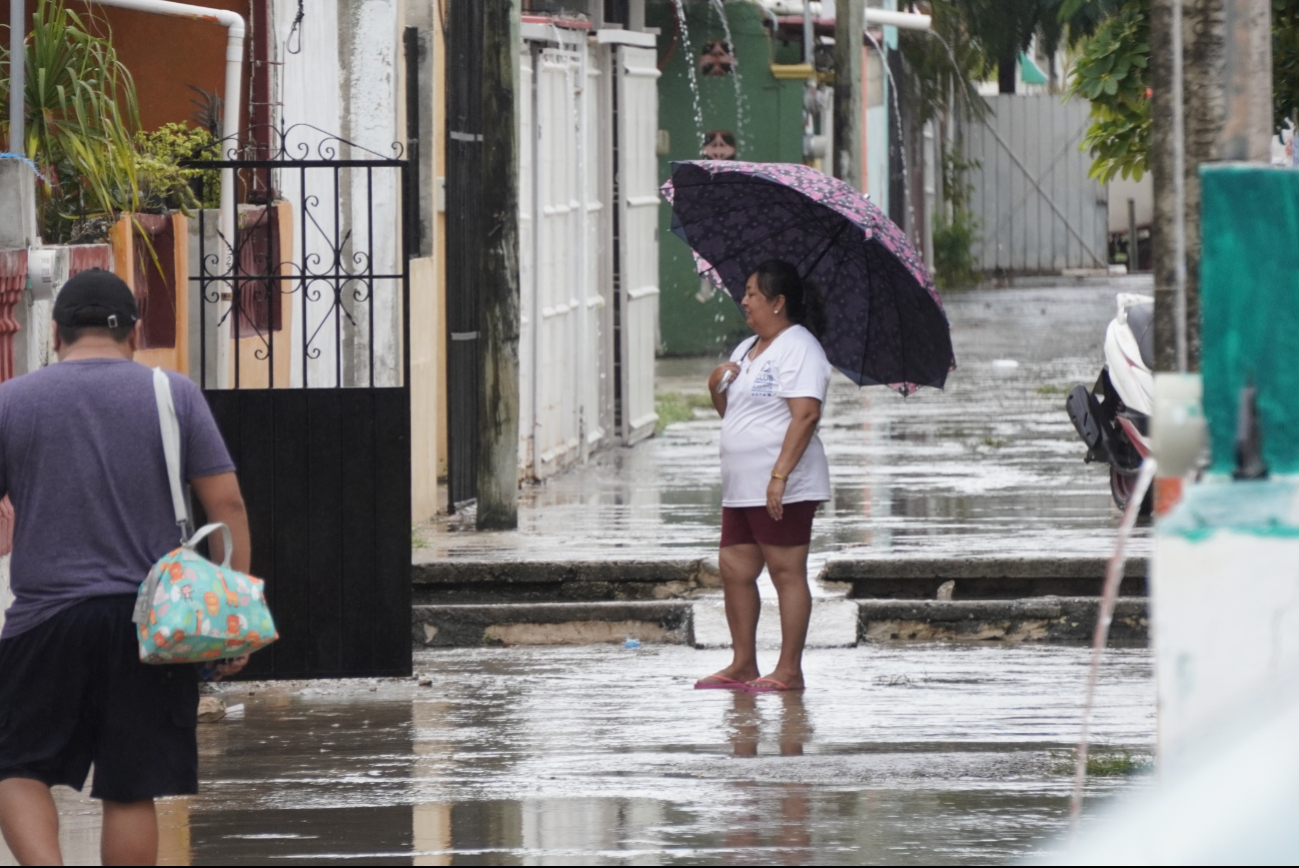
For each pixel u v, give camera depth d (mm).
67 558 15984
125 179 27156
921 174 111938
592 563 32719
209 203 31031
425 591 32750
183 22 33812
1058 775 20859
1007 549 33406
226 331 29875
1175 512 13031
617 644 30859
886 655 29328
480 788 20750
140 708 15977
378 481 26250
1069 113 122438
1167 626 12961
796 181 25453
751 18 75250
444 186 41062
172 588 15656
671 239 77750
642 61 52594
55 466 16062
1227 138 15336
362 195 37062
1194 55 16234
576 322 48062
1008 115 122875
